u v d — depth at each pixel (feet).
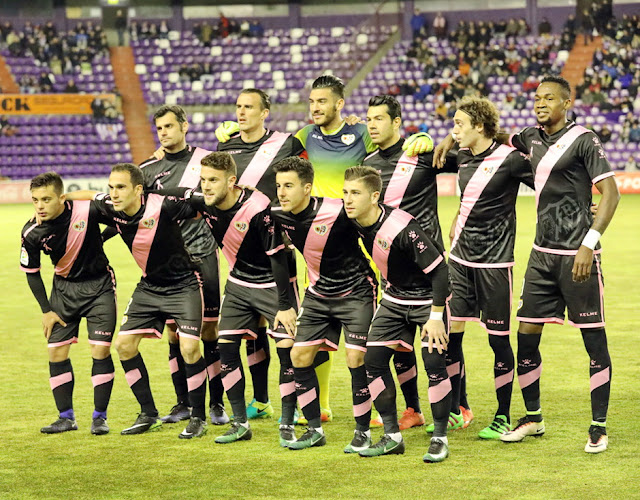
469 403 21.20
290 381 18.31
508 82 111.86
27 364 26.25
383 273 17.33
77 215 19.20
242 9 124.77
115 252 56.08
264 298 18.78
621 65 111.75
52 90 111.45
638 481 15.20
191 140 109.19
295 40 120.16
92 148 108.06
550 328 30.48
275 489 15.15
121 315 34.53
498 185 18.52
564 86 17.56
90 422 20.08
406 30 119.65
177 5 123.95
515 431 17.95
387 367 17.37
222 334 18.84
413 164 19.53
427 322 16.78
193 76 115.03
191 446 18.13
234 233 18.44
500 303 18.63
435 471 16.05
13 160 107.24
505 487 15.01
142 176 18.94
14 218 81.30
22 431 19.29
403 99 110.93
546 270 17.87
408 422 19.52
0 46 116.98
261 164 21.25
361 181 16.53
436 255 16.60
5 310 36.35
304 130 21.86
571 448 17.33
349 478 15.72
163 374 24.81
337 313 17.90
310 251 17.67
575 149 17.42
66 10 122.62
